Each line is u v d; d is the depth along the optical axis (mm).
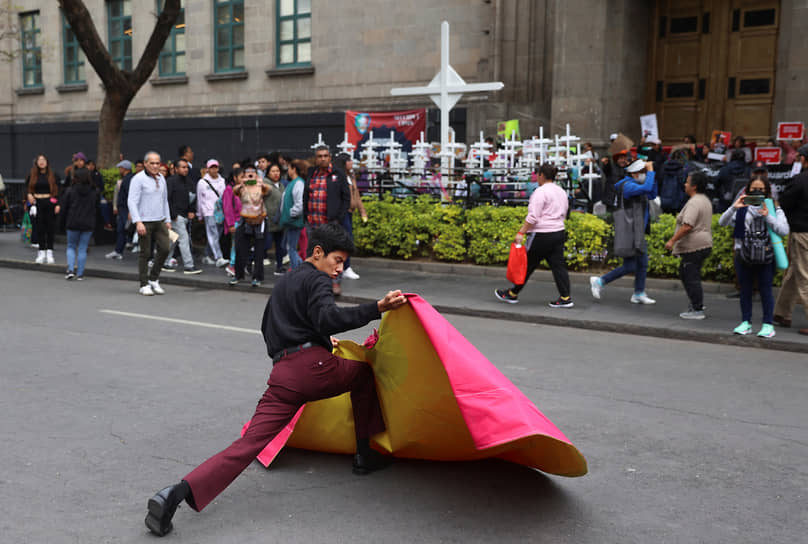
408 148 19312
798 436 4812
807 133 14328
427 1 19641
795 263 7691
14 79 28688
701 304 8344
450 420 3861
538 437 3432
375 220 12961
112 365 6461
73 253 11969
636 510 3732
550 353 7094
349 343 4199
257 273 10945
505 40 18281
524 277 9227
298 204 10930
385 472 4199
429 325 3654
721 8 16156
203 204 13078
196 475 3488
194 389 5762
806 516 3684
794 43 14422
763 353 7133
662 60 16984
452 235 12266
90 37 16578
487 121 18438
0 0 27641
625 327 8086
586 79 16422
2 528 3482
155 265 10531
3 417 5055
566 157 12969
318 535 3445
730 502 3836
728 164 12734
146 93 25172
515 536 3441
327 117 21500
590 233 11133
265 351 7043
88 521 3572
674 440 4727
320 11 21469
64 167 27625
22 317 8641
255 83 22859
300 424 4355
